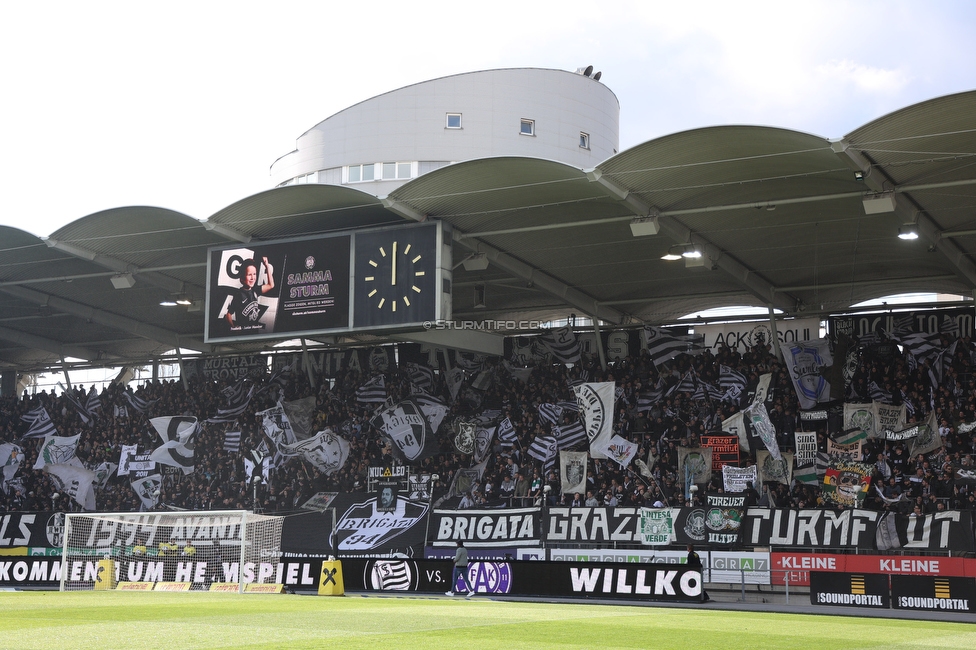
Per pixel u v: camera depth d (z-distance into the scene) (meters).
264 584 29.34
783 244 31.66
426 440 37.91
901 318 35.38
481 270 35.94
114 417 45.38
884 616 22.73
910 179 25.61
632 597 26.09
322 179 60.56
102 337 48.44
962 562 25.80
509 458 36.25
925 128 22.56
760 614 22.08
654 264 34.59
